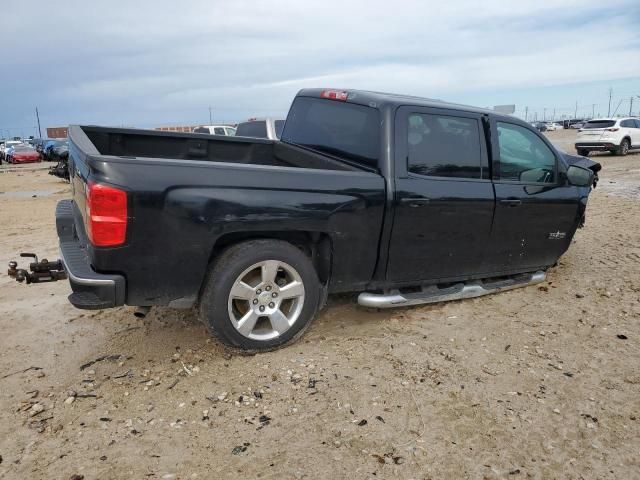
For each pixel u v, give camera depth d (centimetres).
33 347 373
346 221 358
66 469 241
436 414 287
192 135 493
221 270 325
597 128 2275
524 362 349
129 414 286
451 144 409
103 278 294
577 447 261
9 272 347
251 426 275
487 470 243
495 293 481
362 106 406
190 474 238
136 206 291
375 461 248
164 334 390
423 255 402
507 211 436
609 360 353
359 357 350
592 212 920
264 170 330
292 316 356
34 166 3491
